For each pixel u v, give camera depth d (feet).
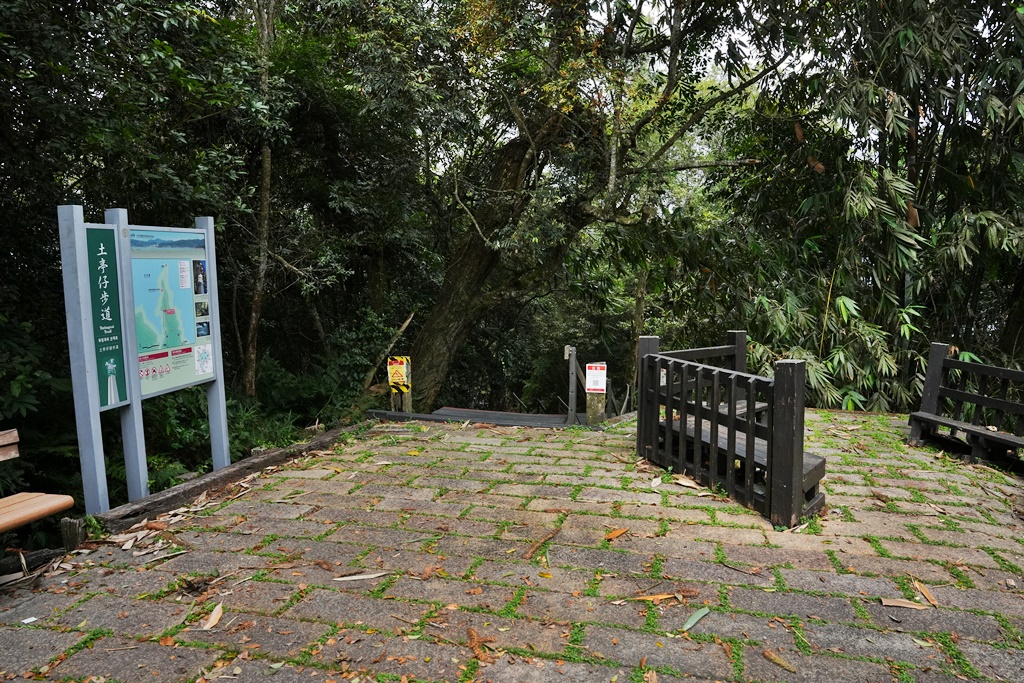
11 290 16.66
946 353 16.88
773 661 7.02
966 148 25.39
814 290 26.89
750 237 27.96
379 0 23.88
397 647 7.32
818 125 29.40
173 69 16.29
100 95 15.65
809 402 27.66
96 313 11.18
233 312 24.40
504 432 18.29
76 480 15.42
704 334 32.53
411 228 31.04
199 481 12.85
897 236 24.62
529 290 29.71
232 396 21.21
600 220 27.81
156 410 17.07
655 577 9.08
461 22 23.85
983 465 15.05
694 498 12.38
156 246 12.61
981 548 10.18
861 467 14.92
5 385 14.46
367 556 9.79
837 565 9.48
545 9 24.30
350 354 25.11
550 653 7.18
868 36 24.82
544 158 28.19
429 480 13.62
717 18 27.02
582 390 46.32
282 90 24.88
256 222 23.72
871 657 7.11
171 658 7.17
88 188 18.12
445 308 29.45
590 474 13.96
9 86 13.76
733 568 9.36
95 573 9.41
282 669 6.92
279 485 13.41
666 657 7.11
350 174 29.50
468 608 8.20
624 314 46.93
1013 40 23.17
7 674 6.93
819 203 26.89
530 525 11.00
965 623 7.87
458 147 27.48
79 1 14.07
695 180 45.93
